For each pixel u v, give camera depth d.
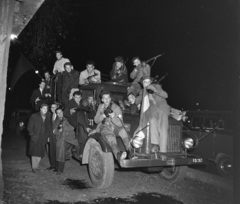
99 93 5.96
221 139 7.33
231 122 7.33
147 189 5.20
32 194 4.59
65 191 4.86
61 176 5.93
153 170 5.03
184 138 5.50
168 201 4.52
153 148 4.88
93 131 5.20
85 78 7.28
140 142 4.52
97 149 5.10
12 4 3.20
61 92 7.28
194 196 4.83
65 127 6.00
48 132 6.33
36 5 3.87
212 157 7.58
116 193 4.87
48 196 4.54
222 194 4.99
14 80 8.98
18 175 5.86
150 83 5.15
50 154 6.59
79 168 6.81
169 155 5.08
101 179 4.93
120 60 7.12
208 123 7.95
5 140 12.24
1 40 3.05
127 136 4.95
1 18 3.05
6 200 4.20
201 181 5.89
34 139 6.04
